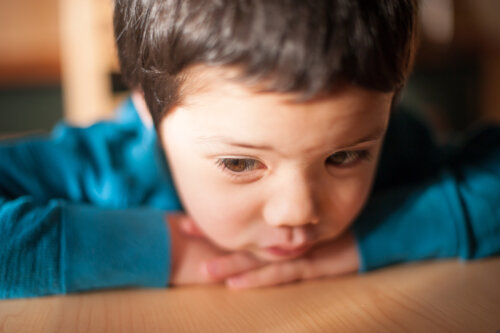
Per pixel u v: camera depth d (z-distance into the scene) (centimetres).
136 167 46
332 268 38
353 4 30
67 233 36
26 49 99
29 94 113
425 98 115
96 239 36
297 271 38
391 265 40
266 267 38
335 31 29
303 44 29
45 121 115
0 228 35
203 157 33
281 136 30
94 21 67
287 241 35
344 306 34
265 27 29
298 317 32
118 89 68
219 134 31
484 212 41
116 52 39
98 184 44
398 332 30
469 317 32
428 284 36
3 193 41
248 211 34
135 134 49
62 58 103
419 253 40
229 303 35
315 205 34
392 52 31
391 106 35
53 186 44
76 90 68
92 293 36
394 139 48
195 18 30
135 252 36
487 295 34
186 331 31
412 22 33
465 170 44
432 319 32
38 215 36
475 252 41
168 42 32
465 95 112
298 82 29
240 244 36
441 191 42
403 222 40
